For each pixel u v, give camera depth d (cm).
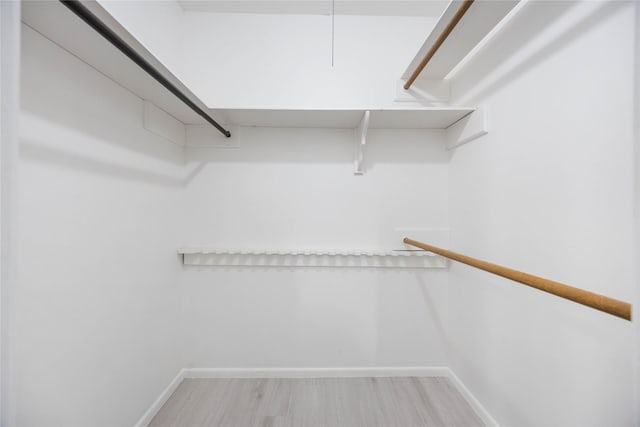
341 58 170
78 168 95
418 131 175
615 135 74
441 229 173
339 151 175
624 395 73
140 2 129
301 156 175
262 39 169
